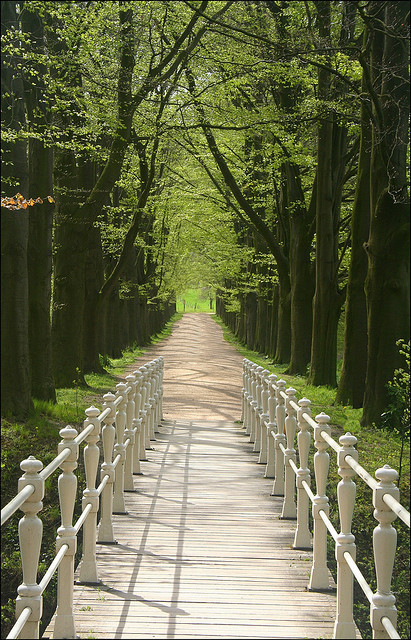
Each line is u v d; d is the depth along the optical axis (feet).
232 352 142.00
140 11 64.80
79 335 68.08
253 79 71.67
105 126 63.98
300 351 88.53
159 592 20.03
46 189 55.16
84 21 53.88
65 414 50.65
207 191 105.40
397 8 47.98
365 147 56.85
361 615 28.76
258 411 43.11
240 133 82.89
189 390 80.38
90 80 60.44
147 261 150.71
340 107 64.64
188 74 73.05
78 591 20.07
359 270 58.54
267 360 115.44
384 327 49.85
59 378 67.36
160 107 67.97
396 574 31.60
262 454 39.47
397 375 49.03
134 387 32.86
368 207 57.82
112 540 24.70
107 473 24.76
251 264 135.44
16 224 47.19
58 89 53.98
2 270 47.21
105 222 96.43
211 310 510.58
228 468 38.06
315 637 17.13
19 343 46.96
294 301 88.48
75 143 55.77
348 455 16.22
